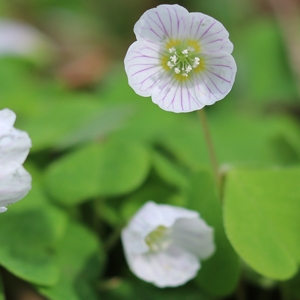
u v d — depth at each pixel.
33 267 0.31
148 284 0.33
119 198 0.35
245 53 0.43
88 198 0.34
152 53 0.31
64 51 0.49
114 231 0.34
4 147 0.30
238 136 0.38
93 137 0.35
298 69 0.42
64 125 0.37
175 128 0.37
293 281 0.33
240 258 0.32
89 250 0.33
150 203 0.32
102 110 0.37
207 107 0.41
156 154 0.35
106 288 0.33
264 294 0.34
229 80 0.31
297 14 0.47
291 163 0.36
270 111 0.42
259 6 0.52
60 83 0.42
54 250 0.33
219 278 0.32
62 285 0.32
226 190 0.33
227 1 0.52
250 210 0.32
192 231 0.32
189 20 0.31
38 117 0.38
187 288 0.33
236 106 0.41
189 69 0.31
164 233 0.32
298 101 0.42
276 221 0.32
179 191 0.35
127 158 0.34
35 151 0.36
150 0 0.55
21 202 0.33
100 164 0.34
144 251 0.32
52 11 0.54
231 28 0.51
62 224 0.33
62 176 0.34
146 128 0.37
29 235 0.32
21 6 0.54
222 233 0.32
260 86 0.42
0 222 0.32
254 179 0.33
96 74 0.44
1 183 0.30
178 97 0.31
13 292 0.32
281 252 0.32
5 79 0.41
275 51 0.43
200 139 0.37
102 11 0.55
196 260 0.32
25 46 0.43
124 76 0.40
